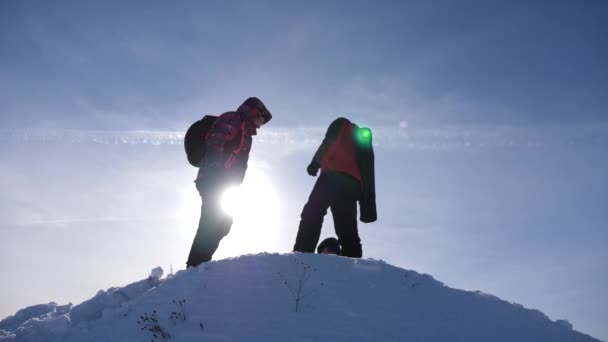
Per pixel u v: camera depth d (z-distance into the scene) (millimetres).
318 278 5340
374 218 7090
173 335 4406
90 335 4840
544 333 4824
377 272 5621
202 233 6074
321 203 6773
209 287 5137
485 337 4539
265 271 5430
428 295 5230
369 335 4344
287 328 4402
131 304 5188
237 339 4262
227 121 6242
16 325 6141
